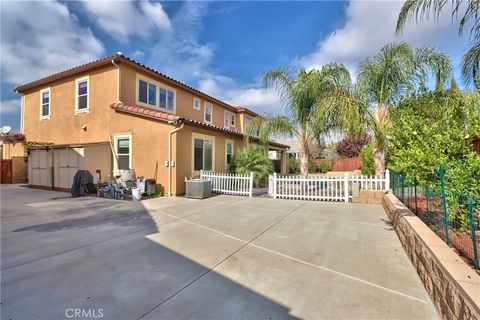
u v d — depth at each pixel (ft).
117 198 34.09
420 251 11.30
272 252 14.52
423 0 17.03
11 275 11.62
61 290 10.30
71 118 44.34
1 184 53.62
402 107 27.99
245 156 44.80
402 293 10.02
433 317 8.52
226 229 19.33
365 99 32.96
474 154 10.60
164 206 28.66
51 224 20.77
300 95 36.42
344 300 9.54
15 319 8.49
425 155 11.93
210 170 44.21
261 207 28.25
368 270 12.09
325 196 33.40
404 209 17.94
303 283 10.87
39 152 47.06
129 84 40.16
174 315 8.70
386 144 30.25
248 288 10.47
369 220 22.16
